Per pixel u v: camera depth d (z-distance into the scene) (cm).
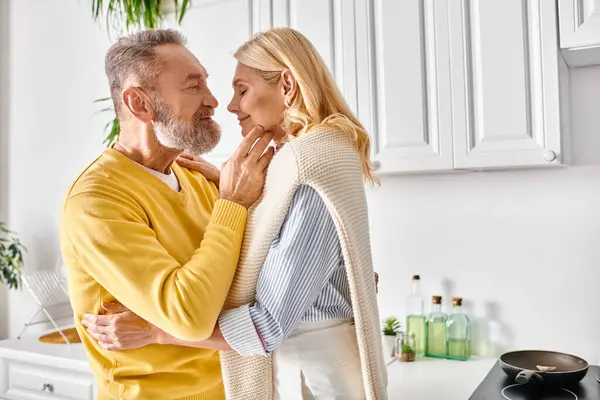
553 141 174
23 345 244
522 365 185
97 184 129
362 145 125
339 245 111
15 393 239
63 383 227
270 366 119
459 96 186
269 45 119
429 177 226
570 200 204
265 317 106
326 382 114
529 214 210
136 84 134
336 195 107
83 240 123
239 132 225
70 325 306
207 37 232
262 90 121
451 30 187
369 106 199
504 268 214
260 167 120
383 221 235
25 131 325
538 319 209
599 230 199
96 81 302
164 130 135
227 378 121
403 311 232
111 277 120
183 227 141
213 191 159
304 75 117
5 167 331
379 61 198
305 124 117
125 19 287
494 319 216
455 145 187
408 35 193
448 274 224
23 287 323
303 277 107
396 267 233
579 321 203
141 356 132
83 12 305
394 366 205
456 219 222
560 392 167
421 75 192
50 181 317
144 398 132
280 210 109
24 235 325
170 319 111
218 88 229
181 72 136
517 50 178
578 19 169
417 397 172
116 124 258
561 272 205
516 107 178
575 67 200
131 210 129
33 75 322
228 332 110
